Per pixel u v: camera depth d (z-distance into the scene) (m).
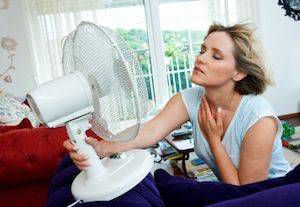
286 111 4.12
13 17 3.43
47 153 1.42
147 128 1.06
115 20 3.71
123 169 0.71
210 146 1.09
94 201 0.65
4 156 1.41
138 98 0.65
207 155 1.15
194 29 3.83
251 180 1.00
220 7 3.71
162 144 2.68
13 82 3.53
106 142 0.90
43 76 3.55
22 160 1.42
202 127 1.10
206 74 0.98
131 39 3.81
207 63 0.97
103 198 0.65
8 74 3.52
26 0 3.40
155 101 3.92
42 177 1.48
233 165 1.05
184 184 0.73
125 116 0.71
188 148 2.15
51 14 3.43
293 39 4.00
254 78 1.02
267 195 0.51
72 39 0.77
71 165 0.96
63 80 0.68
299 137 2.43
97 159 0.72
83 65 0.75
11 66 3.51
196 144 1.17
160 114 1.13
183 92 1.17
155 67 3.85
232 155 1.08
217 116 1.04
